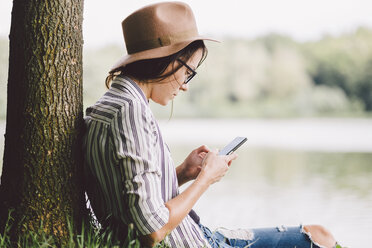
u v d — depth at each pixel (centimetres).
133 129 192
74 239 214
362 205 757
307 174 1143
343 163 1363
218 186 957
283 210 714
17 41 212
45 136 210
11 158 212
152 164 191
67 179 212
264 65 4800
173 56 205
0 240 203
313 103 4750
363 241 554
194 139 2078
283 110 4647
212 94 4534
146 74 205
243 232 232
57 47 211
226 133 2597
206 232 221
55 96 210
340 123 3906
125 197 189
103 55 3034
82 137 216
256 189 919
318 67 4981
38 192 210
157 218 187
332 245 231
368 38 5156
